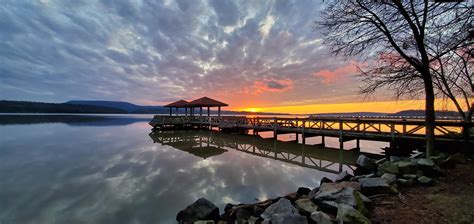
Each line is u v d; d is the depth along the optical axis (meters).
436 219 3.42
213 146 16.70
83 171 9.53
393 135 11.70
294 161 11.64
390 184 4.86
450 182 4.94
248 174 9.16
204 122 27.62
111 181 8.20
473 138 9.30
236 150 14.98
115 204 6.20
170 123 28.50
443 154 7.20
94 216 5.50
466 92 8.77
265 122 19.59
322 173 9.34
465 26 5.07
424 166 5.43
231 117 23.86
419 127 10.98
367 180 4.95
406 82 7.29
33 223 5.15
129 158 12.21
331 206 4.14
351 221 3.33
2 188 7.40
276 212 4.38
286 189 7.43
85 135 23.03
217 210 5.10
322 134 15.02
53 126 34.56
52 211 5.76
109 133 25.36
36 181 8.13
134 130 29.42
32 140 19.02
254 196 6.83
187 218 4.99
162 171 9.59
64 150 14.52
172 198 6.64
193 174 9.14
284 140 19.16
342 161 11.77
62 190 7.25
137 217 5.46
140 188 7.48
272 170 9.80
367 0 6.40
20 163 10.95
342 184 4.97
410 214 3.66
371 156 12.59
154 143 18.03
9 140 18.91
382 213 3.80
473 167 6.02
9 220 5.27
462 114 9.30
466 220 3.30
